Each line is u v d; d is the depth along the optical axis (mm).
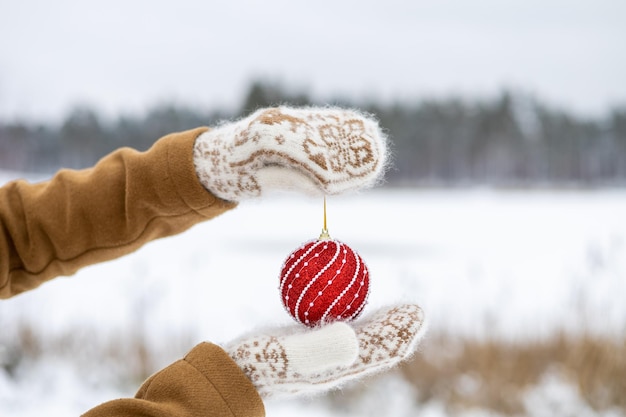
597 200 13836
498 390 3191
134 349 3482
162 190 1004
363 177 931
